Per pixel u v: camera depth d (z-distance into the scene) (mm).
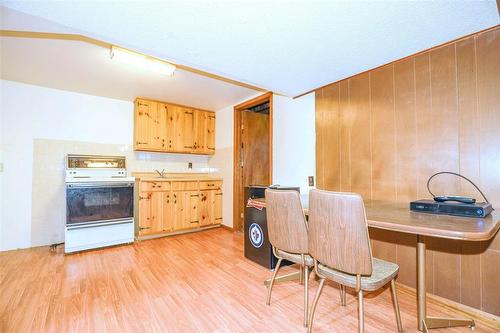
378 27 1497
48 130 3195
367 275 1192
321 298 1876
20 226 3014
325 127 2557
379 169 2109
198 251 2955
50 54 2270
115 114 3678
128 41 1634
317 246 1342
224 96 3564
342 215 1205
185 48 1736
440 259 1759
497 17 1413
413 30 1541
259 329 1504
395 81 2004
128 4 1239
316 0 1231
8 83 2961
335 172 2453
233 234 3744
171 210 3586
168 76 2809
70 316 1613
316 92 2660
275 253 1804
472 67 1624
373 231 2148
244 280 2180
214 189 4078
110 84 3066
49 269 2379
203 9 1290
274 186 2658
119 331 1473
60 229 3236
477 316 1579
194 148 4164
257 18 1380
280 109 3137
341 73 2221
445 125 1741
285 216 1631
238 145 3941
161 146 3805
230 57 1883
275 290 2004
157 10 1294
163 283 2105
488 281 1559
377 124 2121
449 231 949
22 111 3041
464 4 1287
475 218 1206
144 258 2707
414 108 1896
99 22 1403
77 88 3213
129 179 3238
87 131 3455
